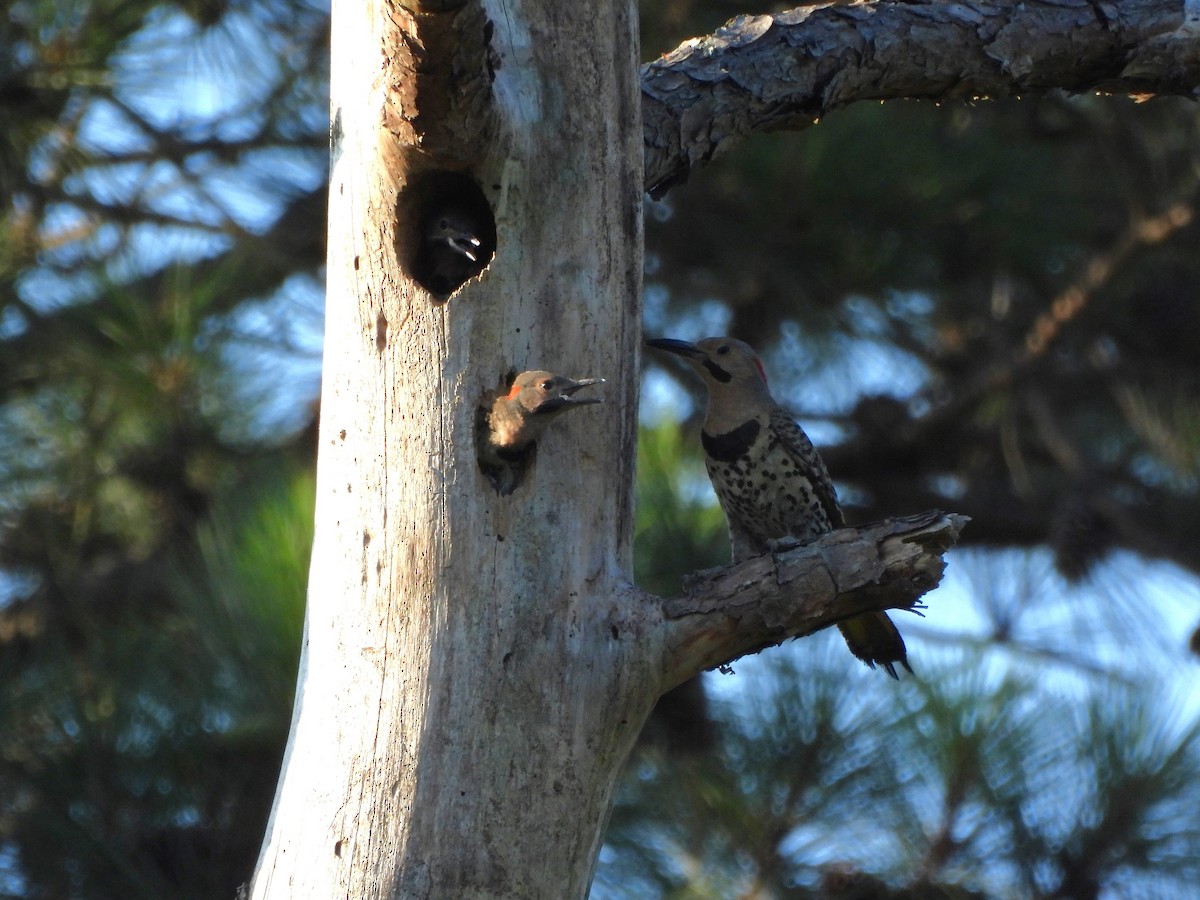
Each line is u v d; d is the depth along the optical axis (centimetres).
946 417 1505
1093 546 1510
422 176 680
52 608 1277
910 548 657
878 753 1015
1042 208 1284
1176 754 983
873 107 1248
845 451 1555
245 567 988
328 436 700
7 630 1276
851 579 655
